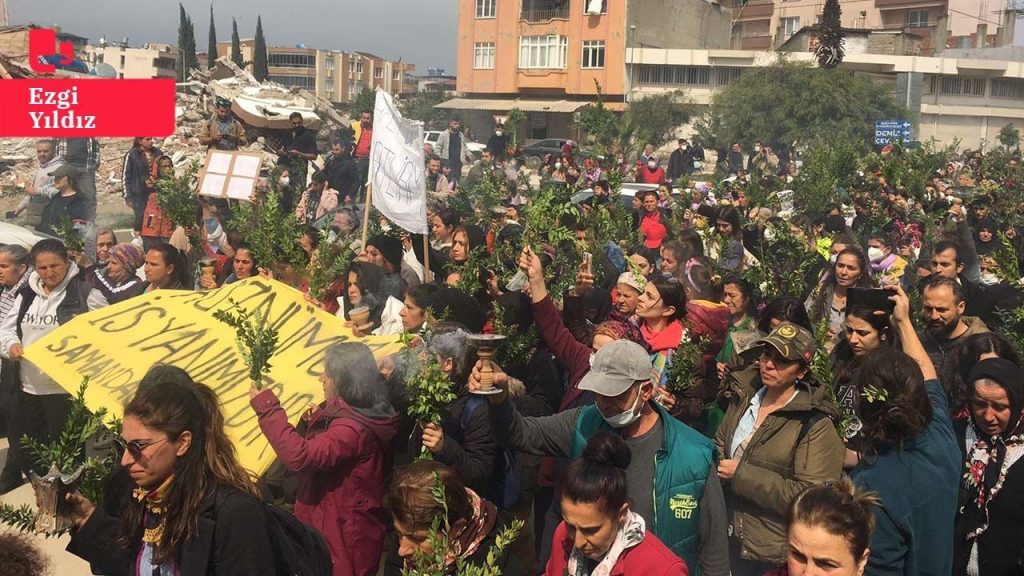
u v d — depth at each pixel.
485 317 5.40
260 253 7.00
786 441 4.06
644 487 3.79
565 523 3.47
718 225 9.88
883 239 9.24
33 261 6.33
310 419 4.42
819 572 2.84
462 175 24.19
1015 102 65.94
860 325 4.64
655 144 46.16
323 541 3.36
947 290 5.62
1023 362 5.33
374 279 6.47
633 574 3.24
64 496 3.18
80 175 12.40
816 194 16.03
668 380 4.96
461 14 63.88
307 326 5.60
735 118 42.28
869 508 2.91
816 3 80.81
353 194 15.22
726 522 3.82
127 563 3.13
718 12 73.62
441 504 3.33
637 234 10.44
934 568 3.81
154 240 11.77
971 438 4.31
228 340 5.48
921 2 77.88
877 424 3.86
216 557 2.92
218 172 10.23
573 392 5.05
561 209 5.58
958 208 13.10
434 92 64.00
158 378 3.38
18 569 2.62
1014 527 4.03
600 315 5.92
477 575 3.20
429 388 3.98
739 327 6.52
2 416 7.08
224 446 3.06
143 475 2.90
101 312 5.74
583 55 60.97
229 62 27.58
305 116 20.58
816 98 41.75
